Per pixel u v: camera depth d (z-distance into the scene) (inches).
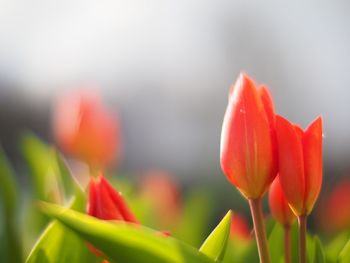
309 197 19.6
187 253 17.5
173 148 127.1
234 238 27.5
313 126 19.6
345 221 38.9
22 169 113.0
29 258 20.6
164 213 37.0
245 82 19.5
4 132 120.4
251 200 19.7
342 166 115.0
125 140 127.7
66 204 24.5
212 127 125.5
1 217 25.2
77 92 30.2
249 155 19.4
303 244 19.7
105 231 17.2
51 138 122.5
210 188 72.9
